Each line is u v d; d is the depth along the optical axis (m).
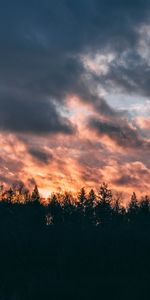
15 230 124.62
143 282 105.81
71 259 114.12
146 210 142.50
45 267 111.25
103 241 121.19
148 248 119.00
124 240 121.69
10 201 143.62
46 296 100.81
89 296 101.31
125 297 101.31
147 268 111.75
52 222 137.25
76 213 142.12
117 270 111.44
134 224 135.12
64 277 107.44
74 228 129.75
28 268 110.81
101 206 144.88
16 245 117.62
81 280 106.44
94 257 114.75
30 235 122.56
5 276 106.62
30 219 134.62
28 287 102.94
